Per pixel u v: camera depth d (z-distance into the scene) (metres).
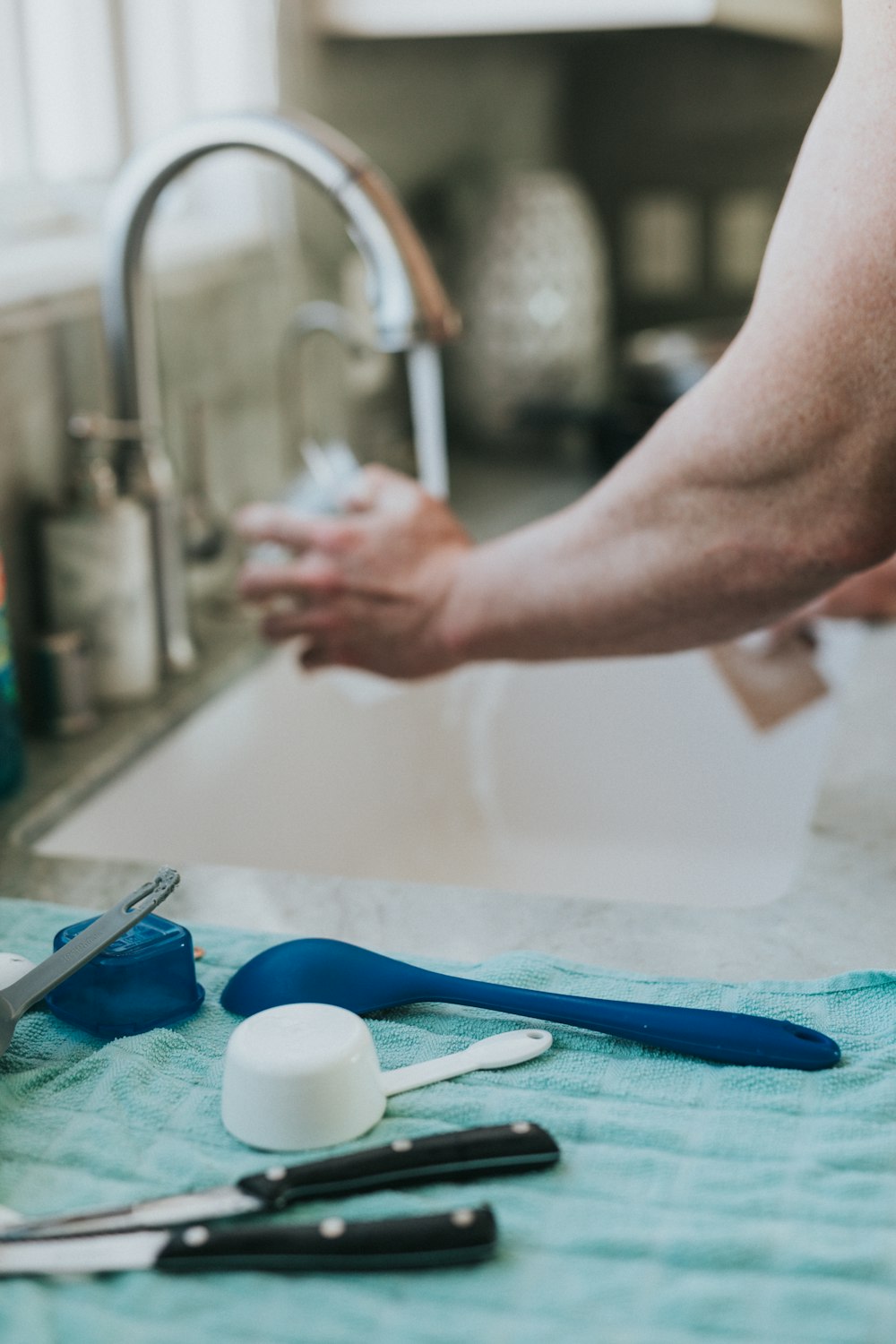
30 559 1.02
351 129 1.65
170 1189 0.49
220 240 1.35
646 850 1.19
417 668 0.96
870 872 0.75
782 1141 0.51
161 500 1.06
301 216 1.55
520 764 1.26
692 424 0.69
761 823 1.17
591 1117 0.52
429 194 1.88
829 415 0.64
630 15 1.56
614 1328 0.42
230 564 1.33
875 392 0.62
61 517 1.01
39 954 0.67
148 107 1.38
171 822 1.02
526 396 1.90
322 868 1.14
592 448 1.85
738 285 2.17
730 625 0.76
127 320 0.99
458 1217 0.45
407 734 1.28
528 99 2.14
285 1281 0.44
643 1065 0.56
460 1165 0.49
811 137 0.63
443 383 1.91
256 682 1.18
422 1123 0.53
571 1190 0.49
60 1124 0.53
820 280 0.62
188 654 1.13
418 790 1.27
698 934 0.69
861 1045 0.58
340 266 1.68
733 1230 0.46
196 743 1.07
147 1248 0.45
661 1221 0.47
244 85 1.39
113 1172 0.50
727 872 1.12
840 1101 0.54
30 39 1.27
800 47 2.05
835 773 0.88
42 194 1.25
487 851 1.21
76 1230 0.46
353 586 0.95
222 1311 0.43
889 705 1.00
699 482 0.70
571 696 1.25
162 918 0.62
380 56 1.71
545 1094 0.54
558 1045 0.58
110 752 0.98
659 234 2.18
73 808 0.92
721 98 2.10
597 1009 0.58
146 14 1.36
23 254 1.12
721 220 2.15
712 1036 0.57
